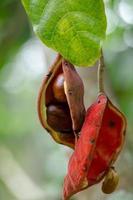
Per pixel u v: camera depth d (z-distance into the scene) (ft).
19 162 8.39
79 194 3.19
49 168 5.69
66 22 1.80
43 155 7.94
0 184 6.30
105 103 1.85
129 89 4.13
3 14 3.72
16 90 7.21
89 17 1.80
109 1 3.61
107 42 4.05
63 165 5.64
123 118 1.90
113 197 3.16
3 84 6.09
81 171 1.82
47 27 1.81
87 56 1.80
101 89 1.92
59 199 5.34
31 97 7.85
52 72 2.00
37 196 6.18
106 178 1.93
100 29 1.80
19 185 6.76
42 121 2.04
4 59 4.04
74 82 1.90
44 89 2.02
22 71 6.02
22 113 8.09
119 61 4.12
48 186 5.59
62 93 2.01
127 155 3.36
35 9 1.81
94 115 1.84
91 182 1.92
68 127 2.04
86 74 3.13
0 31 3.84
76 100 1.90
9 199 6.35
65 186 1.89
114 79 4.13
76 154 1.85
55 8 1.81
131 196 3.21
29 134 8.21
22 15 3.77
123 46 4.09
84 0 1.80
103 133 1.92
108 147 1.92
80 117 1.90
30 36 3.89
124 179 3.25
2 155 7.66
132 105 4.15
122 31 3.97
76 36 1.80
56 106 2.03
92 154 1.81
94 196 3.13
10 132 7.95
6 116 7.68
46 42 1.81
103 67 1.93
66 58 1.80
